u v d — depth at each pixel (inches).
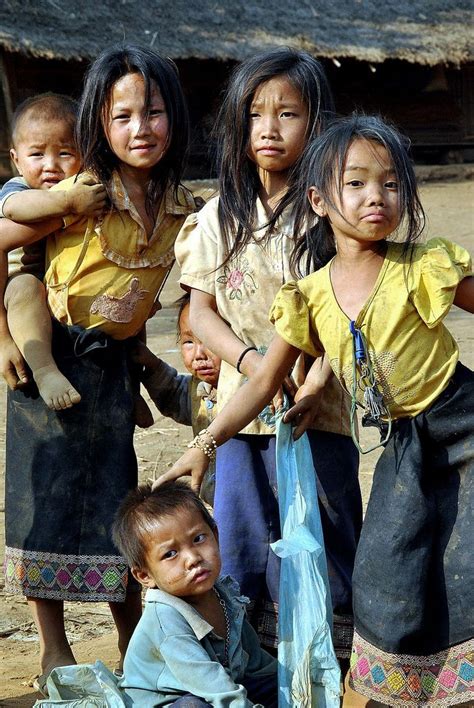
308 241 147.4
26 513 162.6
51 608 163.3
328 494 154.3
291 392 152.2
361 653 134.2
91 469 162.4
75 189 156.3
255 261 152.3
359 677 134.1
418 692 132.0
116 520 138.1
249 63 152.1
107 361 163.8
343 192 129.6
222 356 150.9
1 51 835.4
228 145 153.3
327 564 154.0
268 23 900.0
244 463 155.2
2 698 160.2
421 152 997.2
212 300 155.7
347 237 132.6
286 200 150.5
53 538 161.0
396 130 133.3
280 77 149.9
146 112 156.1
